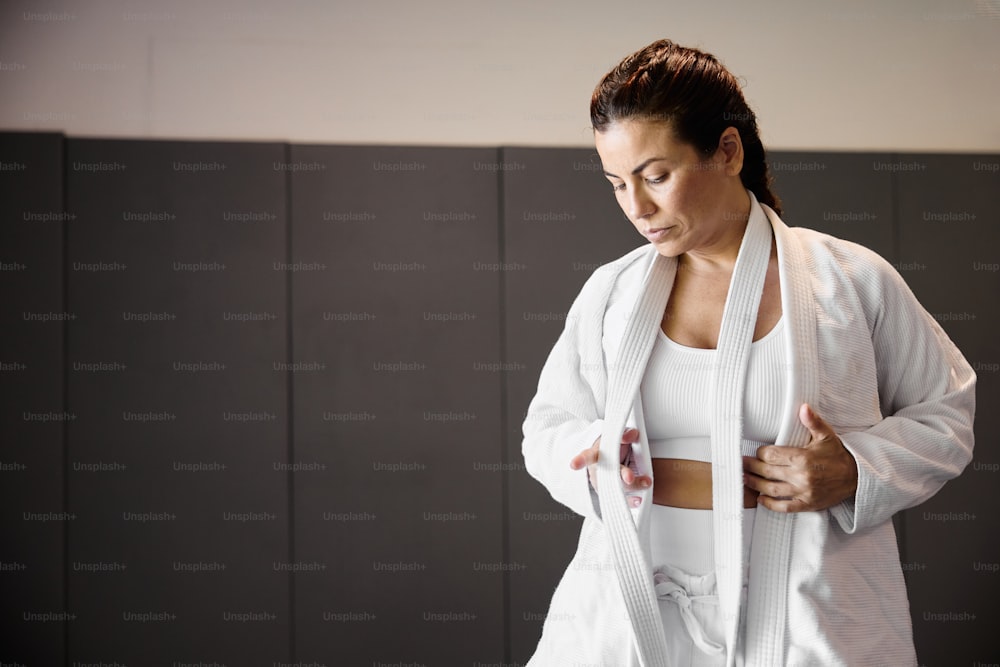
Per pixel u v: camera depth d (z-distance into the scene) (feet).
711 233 4.37
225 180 11.69
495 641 11.75
